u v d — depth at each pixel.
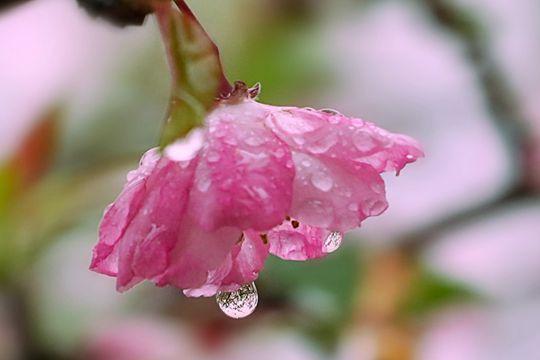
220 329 0.41
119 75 0.44
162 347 0.40
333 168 0.29
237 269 0.29
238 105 0.29
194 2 0.44
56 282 0.40
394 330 0.40
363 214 0.29
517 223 0.45
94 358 0.40
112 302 0.41
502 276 0.45
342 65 0.47
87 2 0.30
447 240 0.43
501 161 0.44
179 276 0.29
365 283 0.40
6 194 0.39
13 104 0.41
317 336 0.39
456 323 0.42
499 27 0.42
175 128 0.29
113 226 0.29
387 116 0.48
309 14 0.46
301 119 0.29
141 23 0.30
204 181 0.29
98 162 0.42
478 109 0.48
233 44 0.45
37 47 0.43
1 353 0.39
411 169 0.46
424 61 0.48
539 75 0.47
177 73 0.30
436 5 0.41
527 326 0.45
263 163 0.29
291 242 0.30
